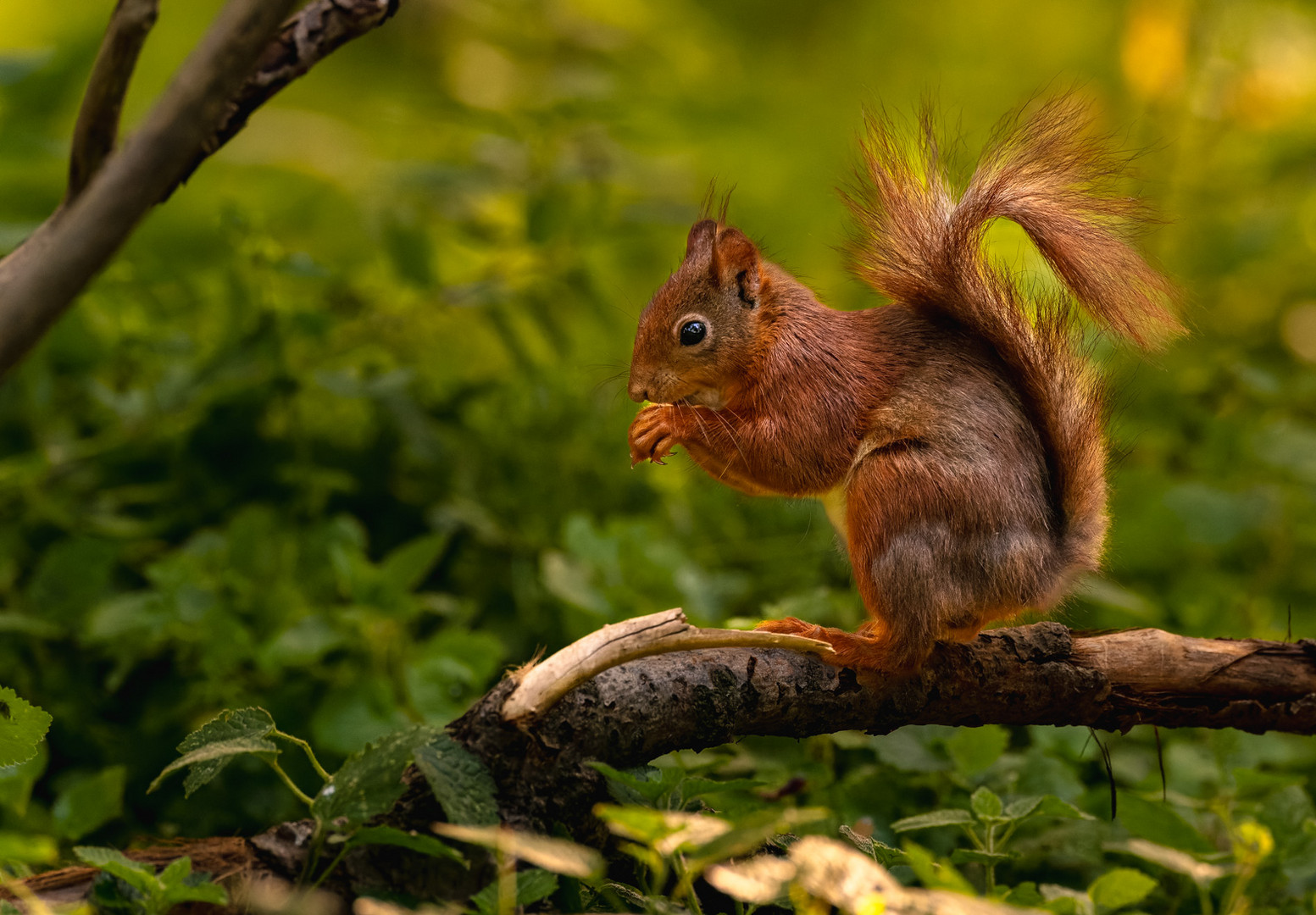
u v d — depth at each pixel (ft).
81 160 22.65
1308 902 23.21
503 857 22.75
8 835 22.84
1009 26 44.86
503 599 24.16
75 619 23.68
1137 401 25.93
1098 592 23.89
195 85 22.58
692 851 22.74
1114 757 23.59
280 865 22.80
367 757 22.77
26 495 24.06
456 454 24.41
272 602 23.71
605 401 25.13
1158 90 35.42
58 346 24.34
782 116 39.83
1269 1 38.37
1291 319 33.27
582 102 24.81
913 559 23.11
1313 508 24.58
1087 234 23.20
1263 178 35.47
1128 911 23.22
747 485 23.34
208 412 24.20
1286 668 23.17
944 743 23.39
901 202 23.31
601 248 26.99
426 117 27.25
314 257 29.86
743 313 23.36
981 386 23.21
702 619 23.66
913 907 22.65
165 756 23.56
